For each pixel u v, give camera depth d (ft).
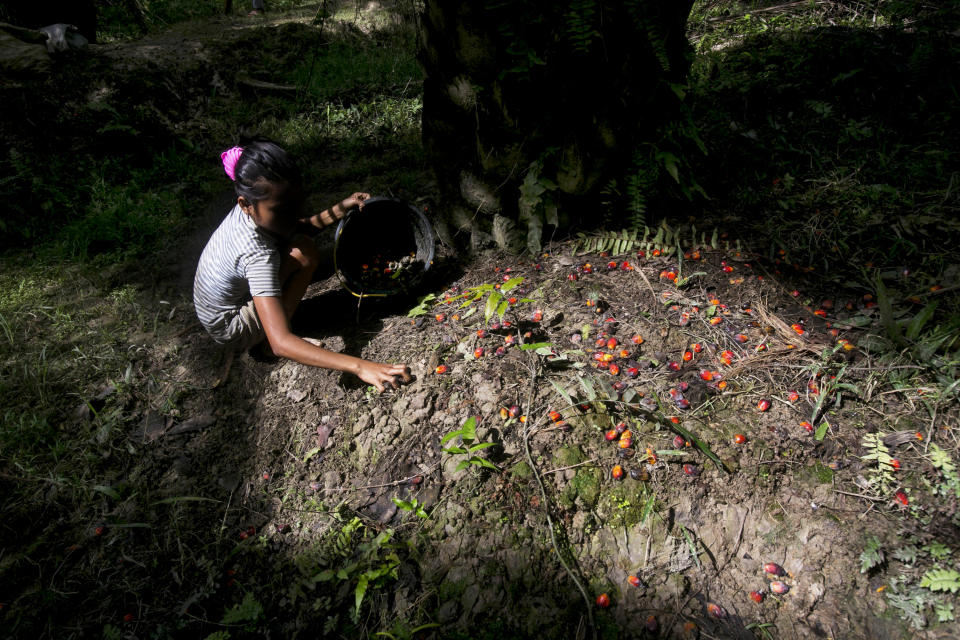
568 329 8.86
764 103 13.35
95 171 14.48
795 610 6.01
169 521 7.83
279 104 17.76
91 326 10.73
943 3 15.35
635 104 9.50
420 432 7.94
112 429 8.87
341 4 25.85
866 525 6.27
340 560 7.13
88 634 6.86
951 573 5.68
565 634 6.13
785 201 10.62
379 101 17.79
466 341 9.04
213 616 6.99
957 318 7.61
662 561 6.49
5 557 7.47
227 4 27.17
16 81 14.90
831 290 8.90
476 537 6.85
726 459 6.93
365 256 11.19
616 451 7.19
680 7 9.25
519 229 10.66
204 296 9.08
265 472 8.29
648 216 10.62
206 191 14.29
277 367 9.64
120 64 16.58
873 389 7.36
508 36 8.58
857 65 13.41
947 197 9.88
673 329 8.56
